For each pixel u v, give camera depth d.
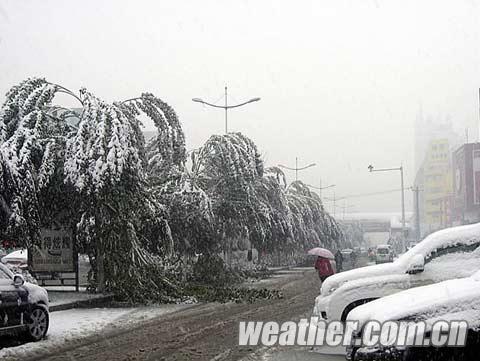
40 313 12.97
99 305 20.41
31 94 21.20
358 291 10.95
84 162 19.61
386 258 54.91
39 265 22.80
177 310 18.92
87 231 20.39
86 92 20.95
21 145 20.30
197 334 13.77
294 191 58.06
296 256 54.53
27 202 19.38
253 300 21.55
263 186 36.91
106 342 12.84
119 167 19.47
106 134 19.86
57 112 22.97
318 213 58.19
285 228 38.22
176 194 26.89
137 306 20.22
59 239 22.75
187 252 28.30
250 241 34.59
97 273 22.11
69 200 20.73
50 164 20.38
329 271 22.00
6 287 12.02
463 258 10.84
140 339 13.20
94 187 19.36
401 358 7.00
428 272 10.81
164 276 21.88
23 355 11.37
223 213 30.31
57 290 23.56
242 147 30.97
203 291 23.34
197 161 30.97
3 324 11.72
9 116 21.28
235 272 33.25
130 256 20.48
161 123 23.28
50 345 12.41
